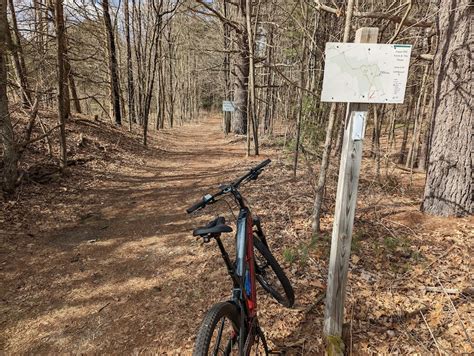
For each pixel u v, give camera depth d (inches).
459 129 168.1
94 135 438.9
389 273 138.6
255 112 410.0
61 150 291.4
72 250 184.2
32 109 256.4
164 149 554.6
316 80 278.2
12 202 225.3
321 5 162.7
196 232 76.7
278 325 118.5
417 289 127.6
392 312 118.3
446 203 177.3
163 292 144.6
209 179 324.5
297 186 258.4
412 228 172.2
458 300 119.3
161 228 212.5
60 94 280.7
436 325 110.6
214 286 144.8
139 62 714.8
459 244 152.1
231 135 748.6
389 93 83.8
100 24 482.0
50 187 266.8
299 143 241.6
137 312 132.8
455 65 163.6
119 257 177.0
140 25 675.4
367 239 165.3
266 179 289.1
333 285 99.8
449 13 164.1
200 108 1902.1
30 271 162.2
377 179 274.7
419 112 335.6
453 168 172.6
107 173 335.9
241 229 95.6
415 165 380.5
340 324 103.3
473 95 162.4
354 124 88.4
